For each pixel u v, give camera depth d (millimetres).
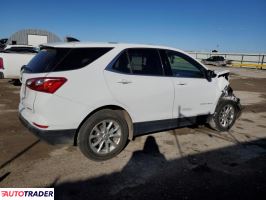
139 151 4828
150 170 4121
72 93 3930
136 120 4648
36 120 3875
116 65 4352
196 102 5465
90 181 3725
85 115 4074
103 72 4195
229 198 3465
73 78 3938
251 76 24750
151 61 4793
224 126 6184
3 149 4656
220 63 45281
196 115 5531
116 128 4430
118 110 4520
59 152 4621
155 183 3746
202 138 5684
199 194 3523
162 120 4969
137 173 4012
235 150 5098
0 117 6598
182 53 5324
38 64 4148
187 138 5641
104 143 4367
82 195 3393
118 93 4320
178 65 5227
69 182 3672
